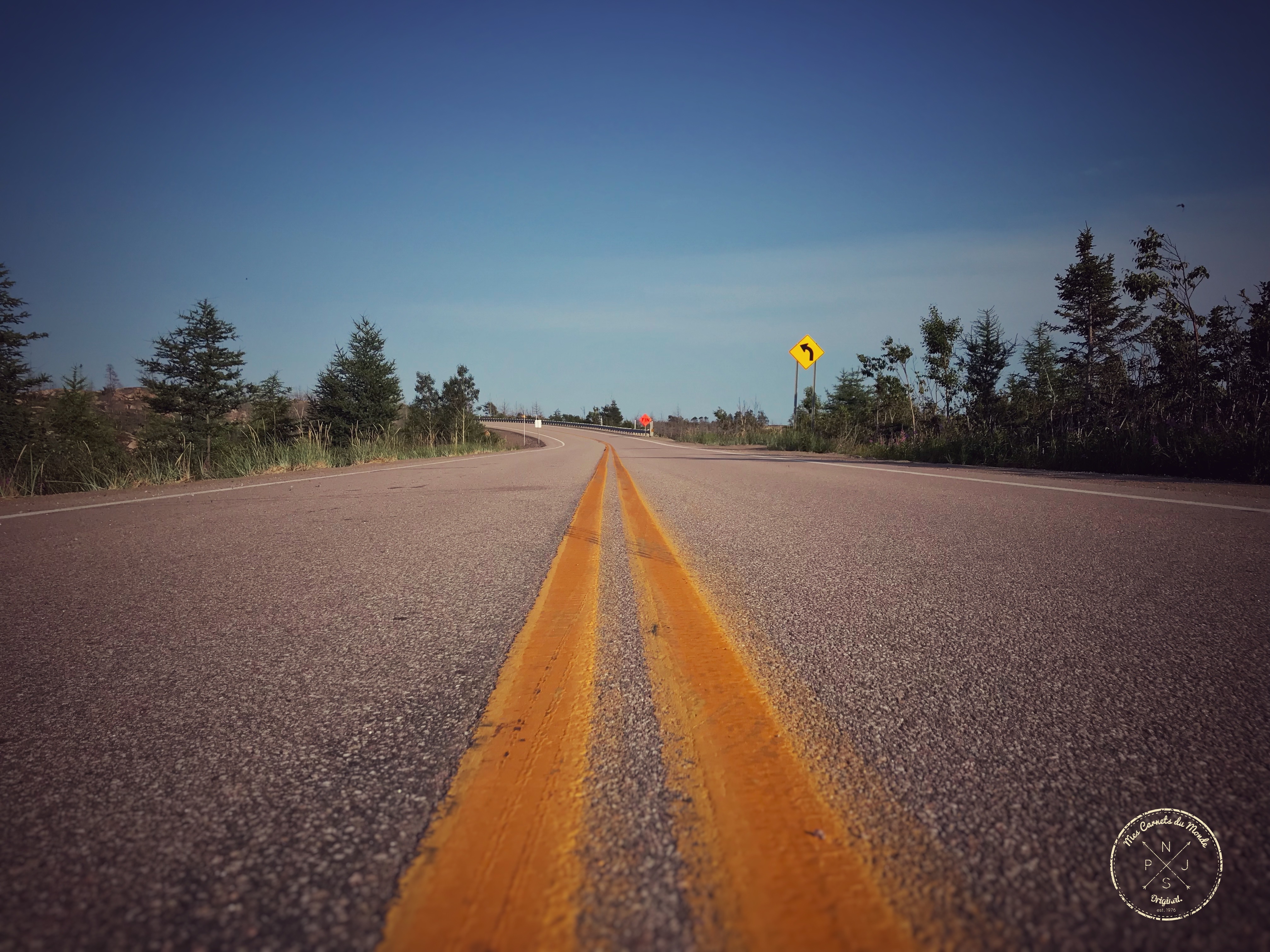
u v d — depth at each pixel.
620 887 0.92
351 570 3.32
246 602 2.69
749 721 1.46
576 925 0.84
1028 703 1.54
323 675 1.82
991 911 0.86
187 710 1.59
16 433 19.81
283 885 0.94
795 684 1.68
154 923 0.86
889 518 4.86
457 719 1.51
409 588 2.89
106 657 2.01
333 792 1.19
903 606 2.44
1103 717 1.46
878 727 1.42
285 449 16.06
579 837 1.04
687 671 1.78
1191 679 1.68
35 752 1.37
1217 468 8.63
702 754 1.30
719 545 3.90
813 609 2.43
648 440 50.41
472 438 41.84
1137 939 0.81
